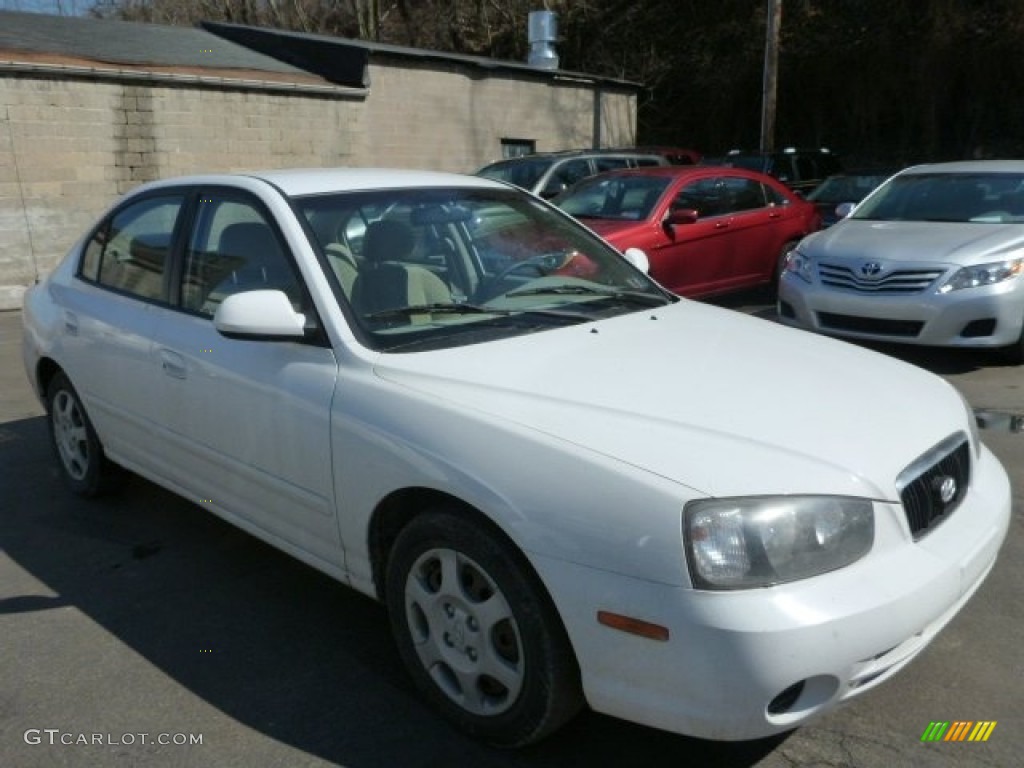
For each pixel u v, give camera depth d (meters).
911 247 7.04
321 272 3.29
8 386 7.43
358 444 2.96
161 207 4.20
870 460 2.57
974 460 3.06
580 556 2.42
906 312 6.84
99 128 12.48
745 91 26.66
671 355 3.17
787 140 26.70
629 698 2.40
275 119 14.53
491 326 3.35
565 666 2.56
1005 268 6.77
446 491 2.70
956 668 3.18
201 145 13.65
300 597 3.82
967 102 23.78
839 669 2.32
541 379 2.90
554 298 3.73
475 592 2.77
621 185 9.47
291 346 3.29
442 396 2.86
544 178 12.12
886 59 24.12
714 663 2.26
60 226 12.30
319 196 3.61
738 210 9.86
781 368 3.13
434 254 3.67
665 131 28.06
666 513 2.33
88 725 2.97
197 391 3.66
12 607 3.76
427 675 2.94
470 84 17.55
